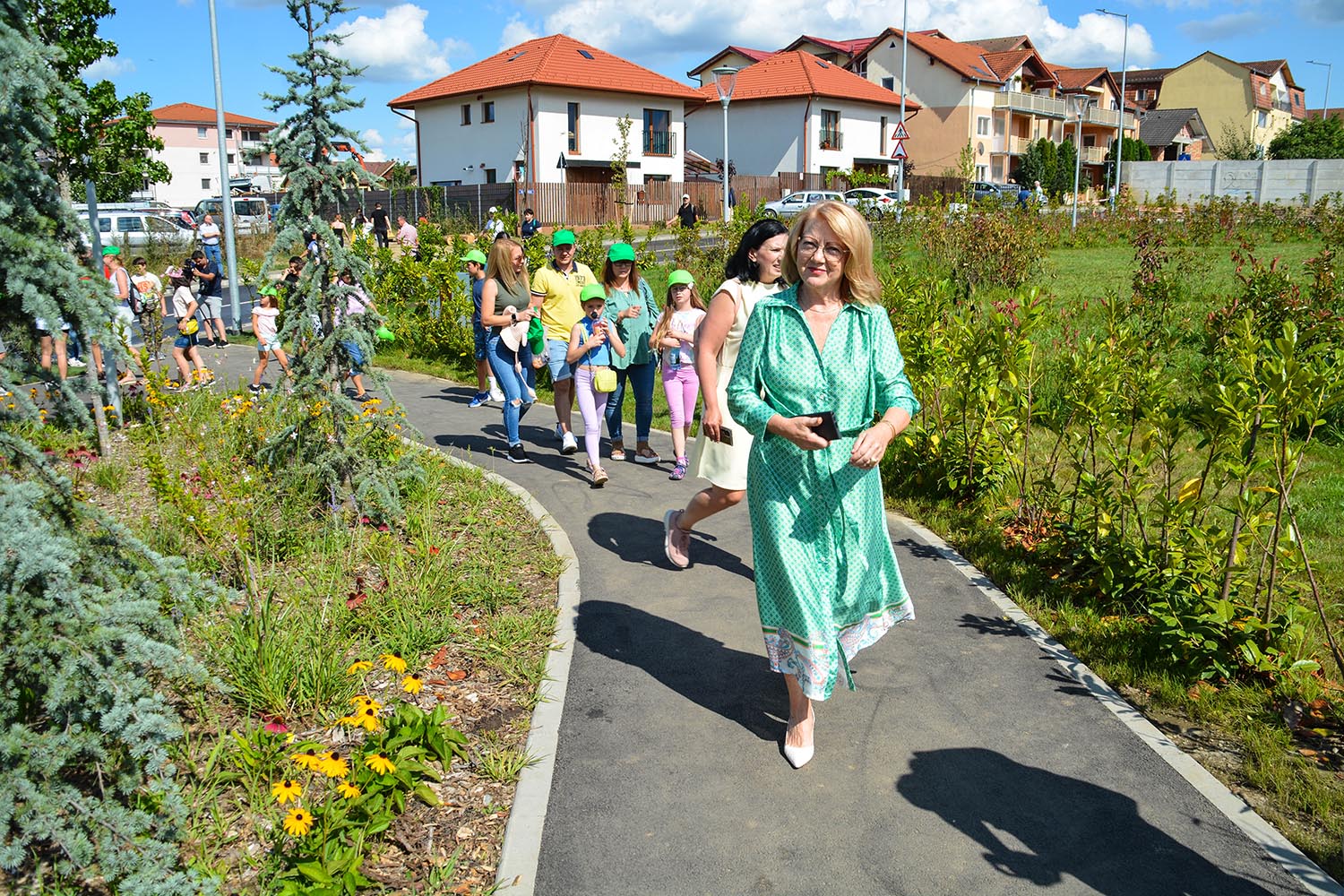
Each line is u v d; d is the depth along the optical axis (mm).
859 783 3883
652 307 8562
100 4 17344
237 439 8211
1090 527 5727
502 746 4086
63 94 3582
